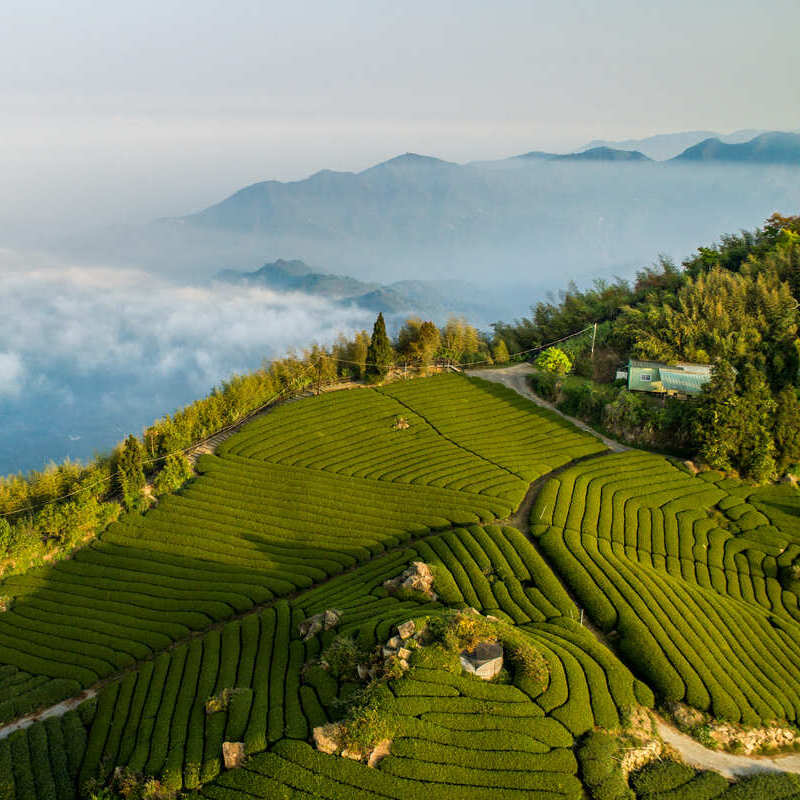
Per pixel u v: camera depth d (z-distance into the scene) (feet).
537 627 199.21
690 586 227.20
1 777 165.27
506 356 427.33
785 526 266.98
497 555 233.14
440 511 267.59
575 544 241.35
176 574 241.76
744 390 315.37
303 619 207.82
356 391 371.76
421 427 335.67
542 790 146.00
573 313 465.88
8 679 201.36
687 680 183.52
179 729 168.35
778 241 452.35
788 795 154.61
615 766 155.02
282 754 151.94
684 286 435.53
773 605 228.84
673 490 284.41
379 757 150.61
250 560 246.68
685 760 163.43
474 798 143.43
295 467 300.81
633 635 197.98
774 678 191.21
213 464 301.63
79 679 200.54
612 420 339.36
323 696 169.68
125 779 155.12
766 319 372.99
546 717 162.30
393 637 179.22
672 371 356.79
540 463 306.14
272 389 363.97
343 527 262.47
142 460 291.58
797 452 298.15
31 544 250.78
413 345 400.26
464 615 183.32
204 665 192.85
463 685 166.09
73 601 231.71
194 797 147.84
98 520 267.18
